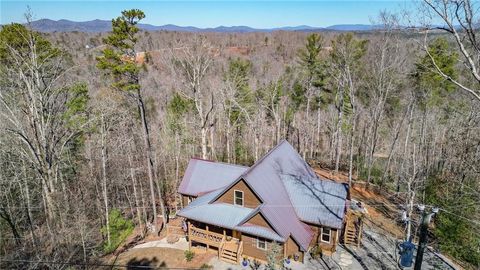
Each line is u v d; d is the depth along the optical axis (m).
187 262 25.53
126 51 27.28
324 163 51.69
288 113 56.81
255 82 55.53
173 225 32.75
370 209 33.06
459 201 22.12
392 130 44.84
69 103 30.38
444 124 37.84
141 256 26.67
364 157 45.16
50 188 26.00
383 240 27.20
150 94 57.44
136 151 40.53
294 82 58.75
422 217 14.77
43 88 25.42
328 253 25.39
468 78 20.47
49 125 25.61
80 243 26.83
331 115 55.81
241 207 26.16
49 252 24.67
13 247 28.31
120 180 37.84
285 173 29.48
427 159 33.69
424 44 12.28
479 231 21.86
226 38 105.44
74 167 36.22
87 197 34.56
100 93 36.47
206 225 26.34
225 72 57.06
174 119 47.34
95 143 37.84
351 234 26.83
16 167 32.03
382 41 35.62
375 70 39.28
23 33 22.25
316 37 51.97
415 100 37.59
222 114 51.34
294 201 26.84
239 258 25.20
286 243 23.98
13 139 28.70
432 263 23.98
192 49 37.06
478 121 22.33
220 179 30.34
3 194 30.28
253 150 51.47
